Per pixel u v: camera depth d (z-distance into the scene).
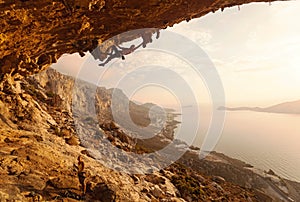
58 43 10.41
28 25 7.68
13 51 9.65
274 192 31.11
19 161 9.07
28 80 31.12
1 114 14.39
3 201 6.21
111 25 8.94
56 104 27.03
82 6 7.36
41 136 13.52
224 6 9.83
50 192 7.65
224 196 20.02
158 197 12.61
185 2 8.68
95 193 8.48
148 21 9.06
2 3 6.40
